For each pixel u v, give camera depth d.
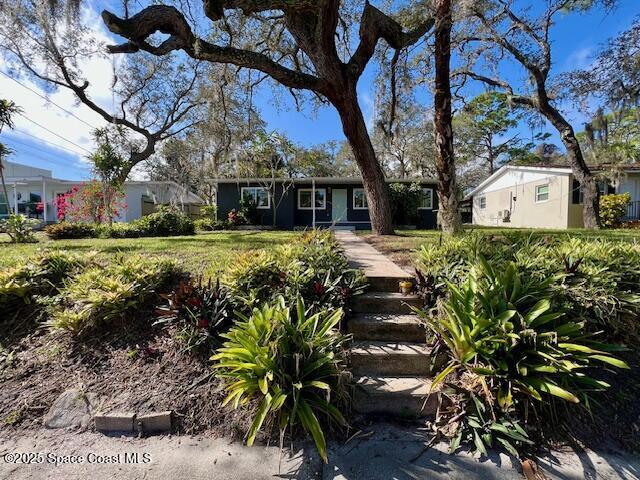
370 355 2.42
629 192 12.84
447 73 4.95
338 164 27.08
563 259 2.68
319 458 1.77
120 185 10.74
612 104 8.16
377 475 1.66
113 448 1.87
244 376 1.94
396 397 2.12
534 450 1.78
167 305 2.89
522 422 1.88
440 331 2.26
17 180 15.66
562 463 1.71
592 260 2.82
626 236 6.46
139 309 2.87
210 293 2.71
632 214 12.65
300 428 1.95
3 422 2.05
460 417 1.91
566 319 2.23
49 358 2.51
